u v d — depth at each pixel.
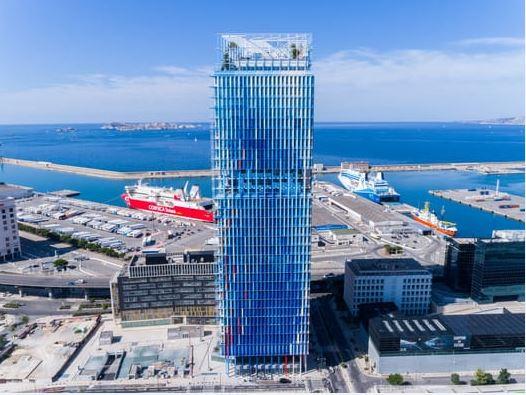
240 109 198.25
